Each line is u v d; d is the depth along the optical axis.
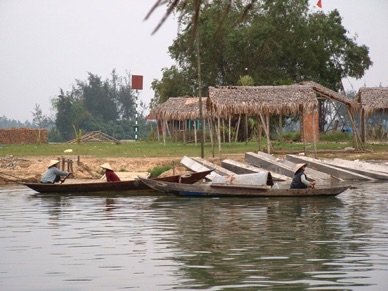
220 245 22.72
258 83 106.31
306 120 91.31
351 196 39.53
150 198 39.22
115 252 21.58
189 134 97.06
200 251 21.59
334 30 113.62
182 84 113.00
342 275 17.61
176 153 67.38
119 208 34.31
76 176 53.62
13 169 57.66
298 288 16.17
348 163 55.59
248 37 105.94
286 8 108.94
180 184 39.16
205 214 31.41
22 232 26.23
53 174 43.53
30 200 39.00
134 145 87.06
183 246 22.61
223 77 111.81
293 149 72.81
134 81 112.31
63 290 16.48
